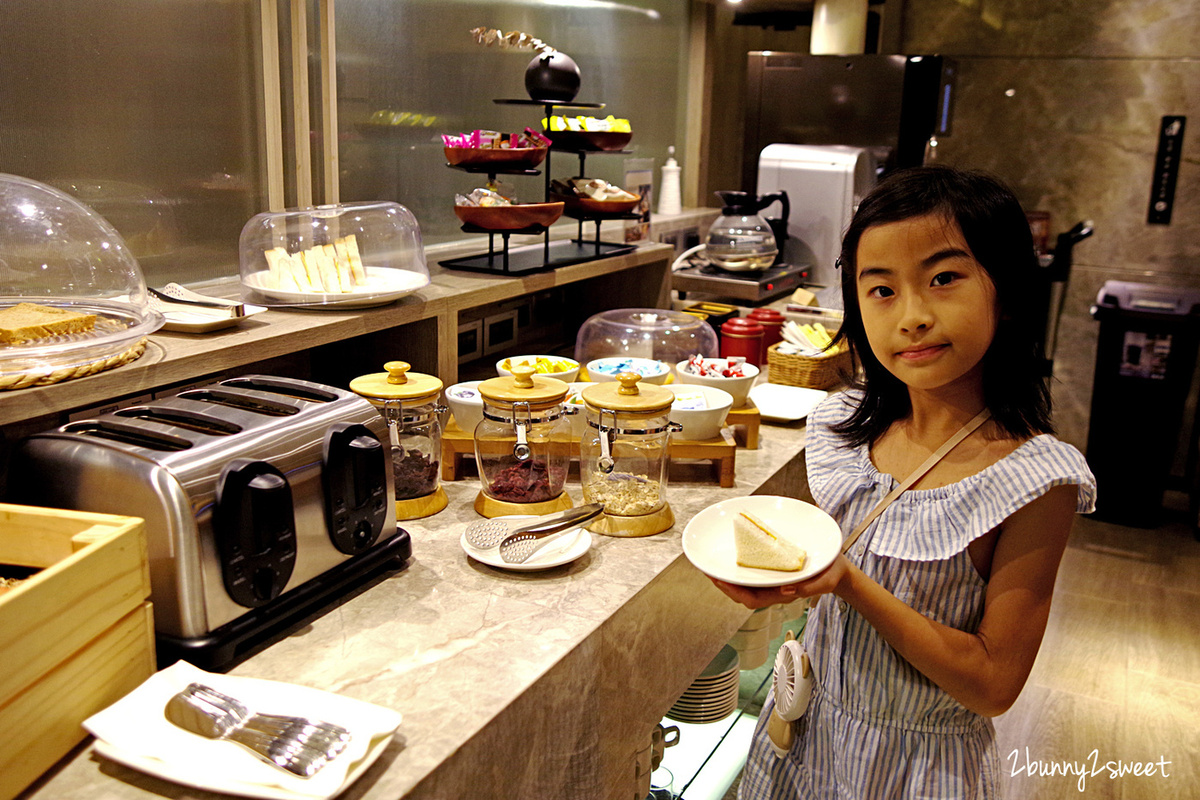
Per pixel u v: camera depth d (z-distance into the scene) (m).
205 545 1.13
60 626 0.95
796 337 2.52
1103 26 4.29
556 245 2.70
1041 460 1.07
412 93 2.42
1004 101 4.58
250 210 2.05
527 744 1.18
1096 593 3.44
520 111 2.84
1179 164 4.26
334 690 1.13
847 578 1.09
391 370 1.63
